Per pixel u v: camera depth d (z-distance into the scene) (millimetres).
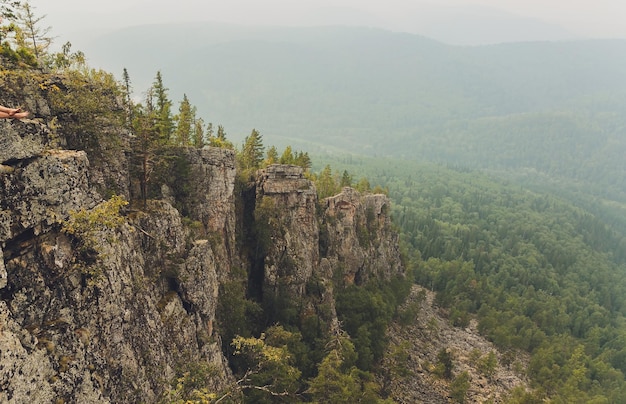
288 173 100625
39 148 30234
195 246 62219
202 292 60344
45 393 25141
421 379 111812
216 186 79188
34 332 27594
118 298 36469
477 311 186625
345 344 86750
